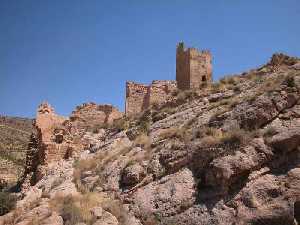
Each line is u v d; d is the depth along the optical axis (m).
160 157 26.56
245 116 24.69
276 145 21.97
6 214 26.02
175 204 22.53
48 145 37.53
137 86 46.34
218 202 21.12
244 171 21.34
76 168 32.03
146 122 35.41
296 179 20.25
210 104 31.28
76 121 45.16
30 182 37.12
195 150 24.59
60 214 22.55
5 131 97.25
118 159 29.84
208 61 45.25
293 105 24.16
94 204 24.19
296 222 19.20
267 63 36.00
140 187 25.36
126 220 22.84
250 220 19.42
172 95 40.28
